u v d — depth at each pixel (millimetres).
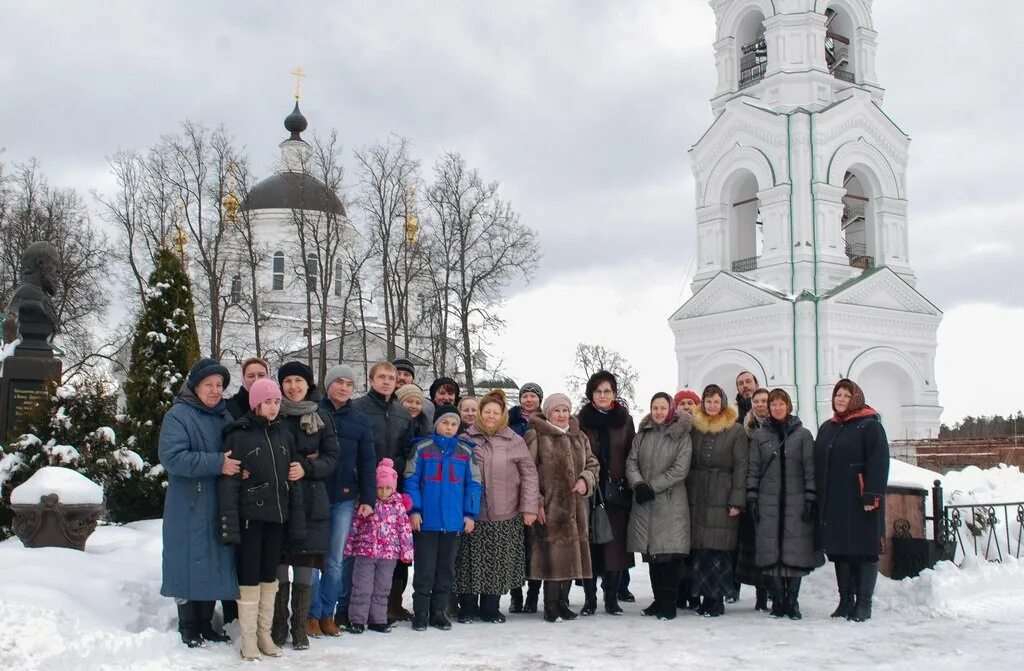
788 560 9398
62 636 6621
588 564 9383
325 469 7793
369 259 40969
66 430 13281
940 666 7086
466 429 9828
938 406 33000
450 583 8852
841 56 34094
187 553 7297
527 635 8367
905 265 33188
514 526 9156
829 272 31500
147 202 39625
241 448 7352
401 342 42281
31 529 9727
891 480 11078
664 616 9414
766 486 9633
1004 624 8836
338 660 7234
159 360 15797
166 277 16156
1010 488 12672
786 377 30828
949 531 10570
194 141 39750
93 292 40125
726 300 32875
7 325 18938
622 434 9992
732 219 34281
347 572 8742
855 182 34188
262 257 40000
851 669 7004
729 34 34656
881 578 10398
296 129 48344
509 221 37812
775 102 33031
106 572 8570
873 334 31766
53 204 42094
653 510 9594
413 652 7551
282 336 43250
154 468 14266
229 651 7461
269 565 7387
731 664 7176
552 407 9602
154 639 7035
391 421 8898
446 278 37469
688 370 34250
